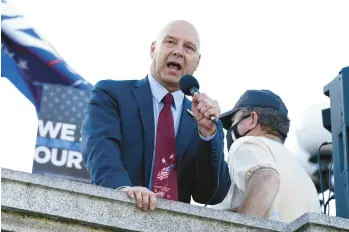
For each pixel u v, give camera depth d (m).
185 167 7.66
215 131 7.49
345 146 8.49
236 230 6.87
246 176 7.77
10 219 6.59
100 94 7.76
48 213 6.62
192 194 7.72
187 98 7.95
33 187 6.65
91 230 6.70
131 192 6.78
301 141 9.67
